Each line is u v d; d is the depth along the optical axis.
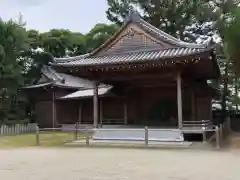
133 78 19.06
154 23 38.38
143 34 19.22
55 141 19.69
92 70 18.20
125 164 10.16
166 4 37.03
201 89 22.28
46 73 36.38
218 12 32.09
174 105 24.05
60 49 43.59
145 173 8.52
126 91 25.12
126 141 17.45
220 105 40.16
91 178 7.89
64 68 18.36
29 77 40.72
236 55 18.61
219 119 34.69
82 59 20.03
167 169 9.13
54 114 33.81
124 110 25.84
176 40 18.41
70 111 33.06
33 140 20.77
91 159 11.47
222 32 20.86
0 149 15.59
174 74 17.44
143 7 38.06
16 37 31.89
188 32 39.88
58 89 34.56
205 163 10.26
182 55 15.39
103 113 28.59
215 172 8.59
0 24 30.81
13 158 12.12
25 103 36.44
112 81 21.16
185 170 8.94
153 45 18.86
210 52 15.23
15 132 29.03
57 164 10.40
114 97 27.00
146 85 23.59
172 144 16.00
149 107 24.84
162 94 24.52
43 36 42.28
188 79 20.75
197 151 13.70
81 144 17.09
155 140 16.81
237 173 8.42
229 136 21.95
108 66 17.38
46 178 8.00
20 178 8.07
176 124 22.53
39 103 35.06
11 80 32.41
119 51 19.77
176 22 37.75
